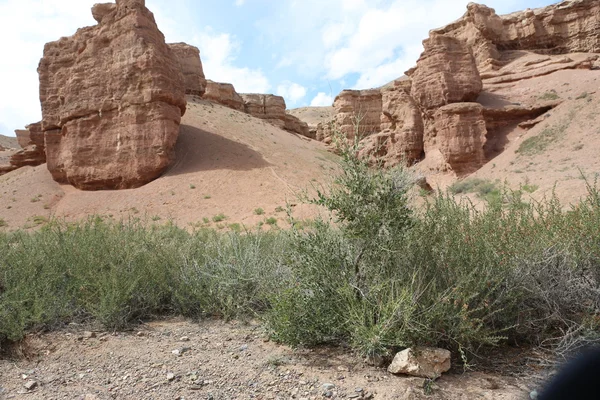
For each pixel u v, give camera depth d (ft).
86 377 11.01
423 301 11.39
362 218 12.26
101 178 117.50
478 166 111.96
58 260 17.85
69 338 13.99
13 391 10.12
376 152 13.28
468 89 123.75
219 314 17.39
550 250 13.06
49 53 126.82
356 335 11.32
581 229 13.57
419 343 11.21
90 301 16.07
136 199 106.42
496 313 11.82
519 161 101.65
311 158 167.12
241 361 12.00
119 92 118.32
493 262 12.17
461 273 11.65
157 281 17.78
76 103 119.85
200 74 228.22
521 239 13.39
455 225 13.03
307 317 12.50
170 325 16.10
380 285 11.08
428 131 127.85
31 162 155.94
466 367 10.43
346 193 12.63
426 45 128.67
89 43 122.52
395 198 12.28
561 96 123.85
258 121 218.38
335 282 12.28
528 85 141.69
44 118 124.67
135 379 10.80
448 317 10.93
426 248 12.36
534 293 12.25
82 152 119.14
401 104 145.89
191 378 10.78
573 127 103.86
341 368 11.16
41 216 100.78
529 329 12.21
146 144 116.67
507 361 11.27
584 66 143.95
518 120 122.72
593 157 85.66
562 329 12.01
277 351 12.76
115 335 14.65
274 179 120.47
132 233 22.50
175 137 122.93
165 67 120.26
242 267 17.83
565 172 80.33
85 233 20.84
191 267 18.66
